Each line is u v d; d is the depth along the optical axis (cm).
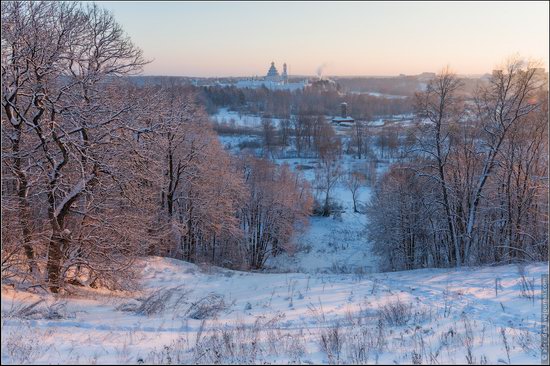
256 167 4366
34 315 1179
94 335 1037
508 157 2672
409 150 2881
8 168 1502
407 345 941
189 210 3453
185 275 2316
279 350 924
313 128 10006
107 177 1731
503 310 1306
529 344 920
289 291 1908
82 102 1575
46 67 1454
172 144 2844
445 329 1092
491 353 856
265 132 9100
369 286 1931
